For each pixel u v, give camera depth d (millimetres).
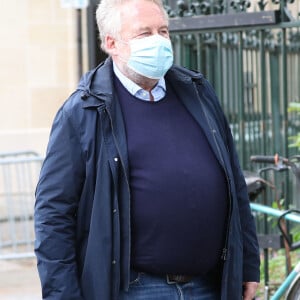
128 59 3656
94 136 3607
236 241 3775
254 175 5797
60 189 3631
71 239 3660
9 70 11609
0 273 8555
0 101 11609
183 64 7176
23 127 11664
